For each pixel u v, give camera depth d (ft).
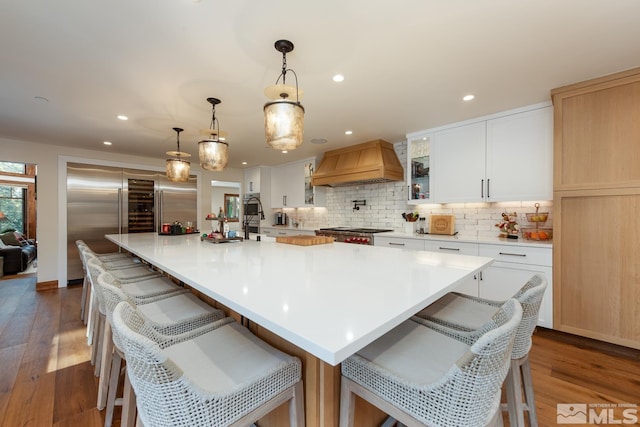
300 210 19.26
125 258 9.77
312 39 5.60
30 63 6.45
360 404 3.59
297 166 17.87
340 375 3.23
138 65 6.54
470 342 3.46
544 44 5.82
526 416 4.97
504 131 9.55
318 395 3.11
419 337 3.60
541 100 8.65
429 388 2.46
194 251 6.72
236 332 3.76
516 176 9.31
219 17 4.98
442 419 2.41
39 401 5.42
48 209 13.83
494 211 10.78
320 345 2.06
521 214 10.10
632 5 4.70
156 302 5.10
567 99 7.72
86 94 8.04
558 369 6.42
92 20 5.04
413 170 12.12
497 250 8.97
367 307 2.83
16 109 9.14
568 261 7.77
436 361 3.07
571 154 7.67
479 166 10.11
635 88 6.82
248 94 8.04
